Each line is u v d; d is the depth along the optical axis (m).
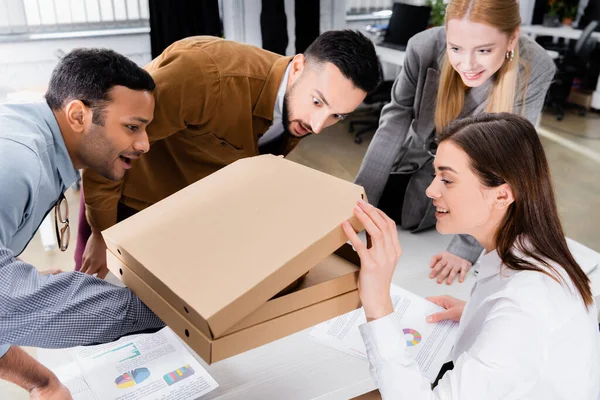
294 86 1.42
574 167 4.25
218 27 4.39
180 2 4.19
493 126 1.02
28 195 0.97
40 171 1.00
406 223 1.86
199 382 1.13
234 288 0.78
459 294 1.48
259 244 0.86
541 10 6.19
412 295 1.43
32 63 4.29
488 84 1.71
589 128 5.16
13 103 1.05
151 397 1.09
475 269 1.58
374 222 0.91
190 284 0.80
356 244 0.91
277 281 0.81
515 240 1.04
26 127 1.01
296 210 0.93
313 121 1.43
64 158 1.10
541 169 1.01
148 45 4.61
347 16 5.57
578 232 3.33
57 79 1.06
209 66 1.40
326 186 0.99
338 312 0.95
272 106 1.49
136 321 0.95
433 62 1.76
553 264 1.01
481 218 1.05
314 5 4.71
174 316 0.82
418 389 0.94
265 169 1.08
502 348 0.90
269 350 1.24
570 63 5.25
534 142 1.01
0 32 4.23
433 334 1.29
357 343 1.26
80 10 4.45
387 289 0.95
